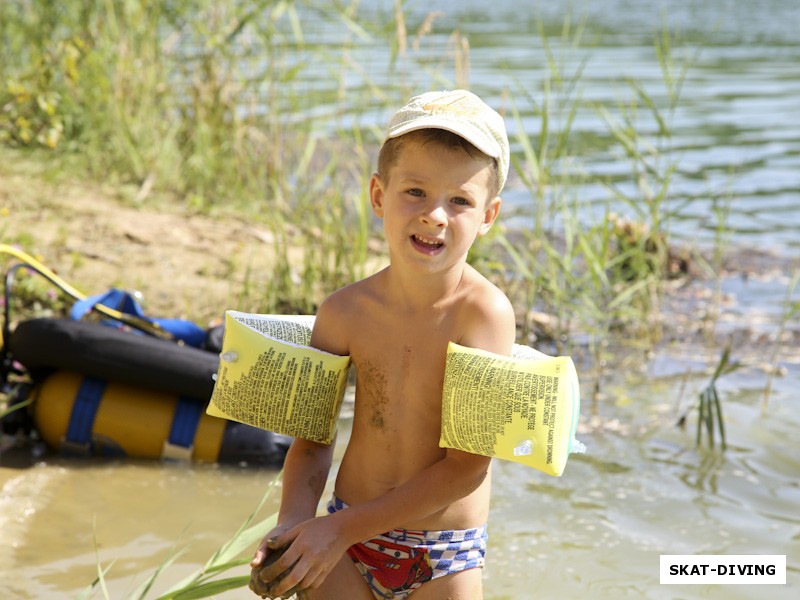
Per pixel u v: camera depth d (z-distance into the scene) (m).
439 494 2.81
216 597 3.69
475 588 2.99
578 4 25.00
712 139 10.72
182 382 4.77
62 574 3.82
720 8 24.53
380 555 2.96
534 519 4.36
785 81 13.92
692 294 7.17
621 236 7.47
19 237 6.46
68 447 4.79
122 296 5.27
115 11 8.52
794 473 4.78
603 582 3.89
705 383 5.79
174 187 8.08
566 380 2.70
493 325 2.85
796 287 7.28
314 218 7.48
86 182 7.86
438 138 2.68
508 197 8.80
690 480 4.71
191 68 8.75
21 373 5.16
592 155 9.87
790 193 9.05
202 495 4.51
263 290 6.45
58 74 8.34
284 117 9.71
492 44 16.25
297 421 2.95
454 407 2.76
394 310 2.91
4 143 8.12
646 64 14.73
